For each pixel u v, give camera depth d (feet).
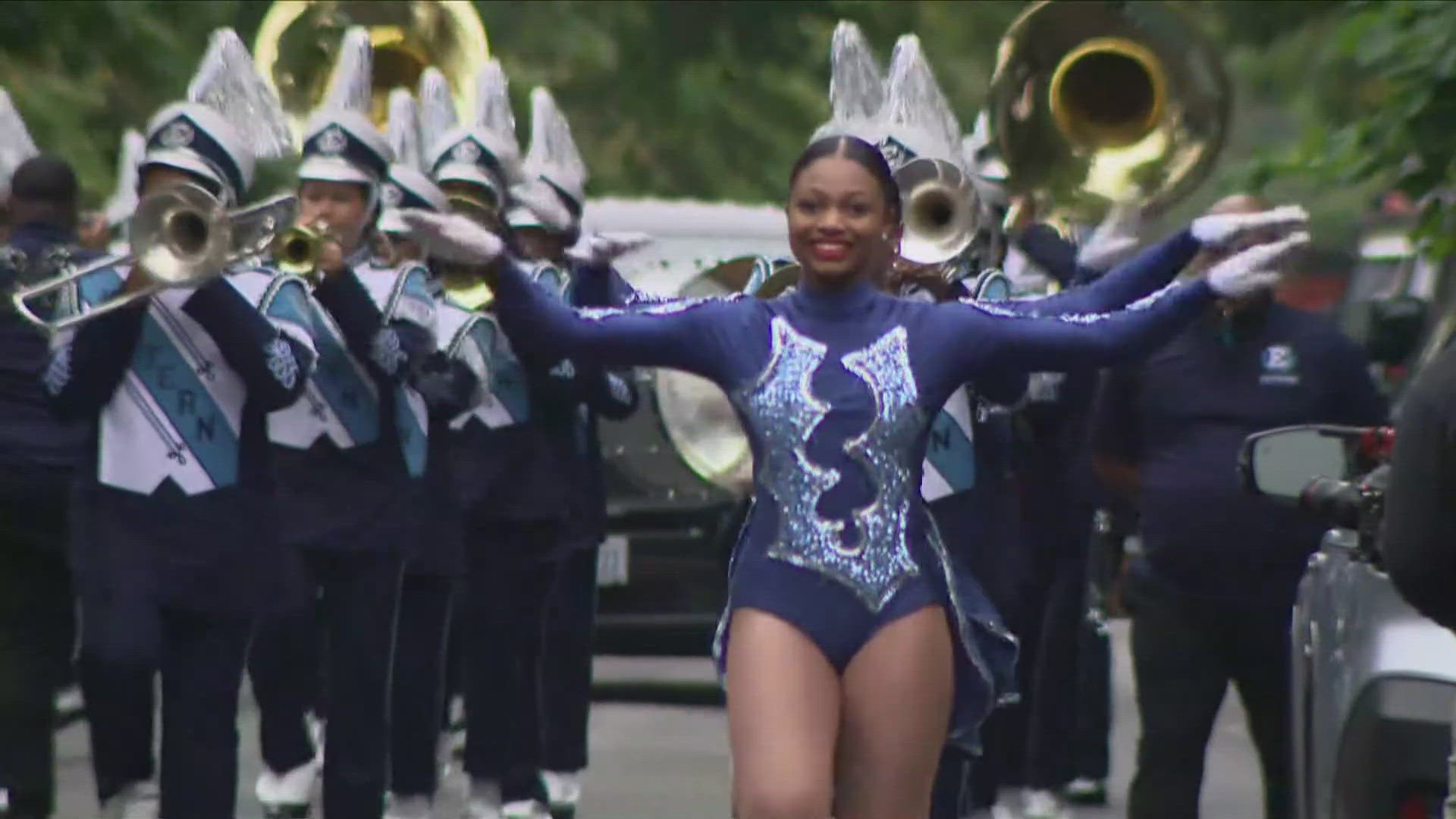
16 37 165.07
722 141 263.90
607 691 141.08
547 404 99.60
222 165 80.33
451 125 114.32
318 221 88.12
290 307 77.56
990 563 84.28
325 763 88.28
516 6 261.44
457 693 123.95
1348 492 68.80
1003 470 84.94
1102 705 113.39
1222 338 83.87
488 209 98.58
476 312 90.79
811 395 61.36
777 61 264.31
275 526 78.54
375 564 88.07
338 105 89.81
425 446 90.89
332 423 87.66
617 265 139.33
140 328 76.95
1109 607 153.89
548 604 101.76
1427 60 104.01
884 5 261.03
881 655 60.95
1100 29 100.12
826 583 60.95
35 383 86.38
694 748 123.44
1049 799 105.19
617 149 263.08
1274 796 84.58
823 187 62.08
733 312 62.23
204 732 77.20
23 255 87.20
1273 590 82.53
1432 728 61.52
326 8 125.49
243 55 85.46
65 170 89.30
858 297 62.44
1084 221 100.53
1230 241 64.23
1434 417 50.93
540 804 99.66
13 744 85.87
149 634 77.15
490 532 98.94
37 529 86.12
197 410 77.05
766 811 59.52
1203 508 82.69
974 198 81.35
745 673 60.70
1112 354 62.23
